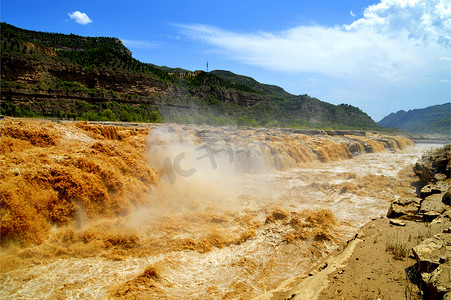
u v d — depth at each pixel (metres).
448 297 5.24
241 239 13.25
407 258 8.19
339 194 20.91
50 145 18.48
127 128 27.14
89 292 9.23
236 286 9.80
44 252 11.15
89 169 15.27
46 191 12.92
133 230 13.54
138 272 10.52
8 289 9.21
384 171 30.56
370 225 12.44
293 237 13.38
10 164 13.44
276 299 8.21
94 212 14.12
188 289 9.59
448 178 17.34
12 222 11.09
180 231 13.86
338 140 46.78
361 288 6.87
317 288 7.33
